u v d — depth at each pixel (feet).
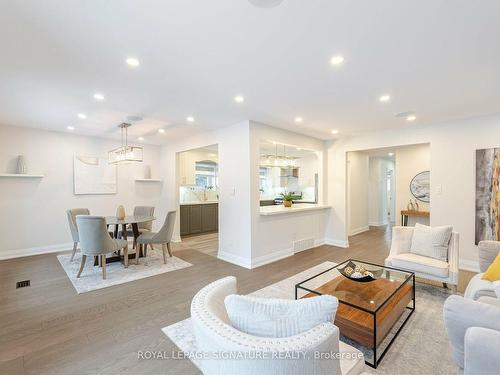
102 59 7.24
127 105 11.25
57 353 6.54
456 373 5.87
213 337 3.14
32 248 15.94
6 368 5.99
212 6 5.11
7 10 5.17
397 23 5.63
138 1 4.96
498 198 12.16
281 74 8.18
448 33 5.97
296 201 27.78
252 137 13.85
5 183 15.12
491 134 12.42
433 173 14.05
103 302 9.41
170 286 10.96
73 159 17.47
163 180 21.36
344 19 5.51
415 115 12.61
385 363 6.22
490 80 8.54
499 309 4.17
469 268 12.97
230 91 9.63
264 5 5.07
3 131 15.01
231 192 14.75
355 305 6.68
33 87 9.17
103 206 18.83
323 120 13.60
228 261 14.62
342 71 8.00
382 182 29.19
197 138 17.46
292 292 10.27
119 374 5.84
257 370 2.89
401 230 11.50
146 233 15.33
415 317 8.32
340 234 18.38
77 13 5.30
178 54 6.98
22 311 8.73
